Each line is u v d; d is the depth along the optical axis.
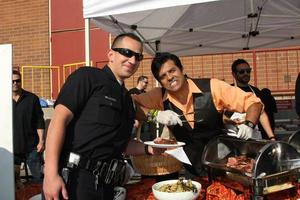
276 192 2.02
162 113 2.45
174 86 2.41
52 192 1.68
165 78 2.42
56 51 9.48
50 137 1.74
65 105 1.78
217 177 2.28
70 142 1.82
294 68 7.26
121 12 2.78
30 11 9.69
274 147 2.00
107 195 1.91
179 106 2.54
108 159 1.89
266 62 7.41
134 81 8.23
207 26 5.25
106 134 1.86
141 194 2.24
